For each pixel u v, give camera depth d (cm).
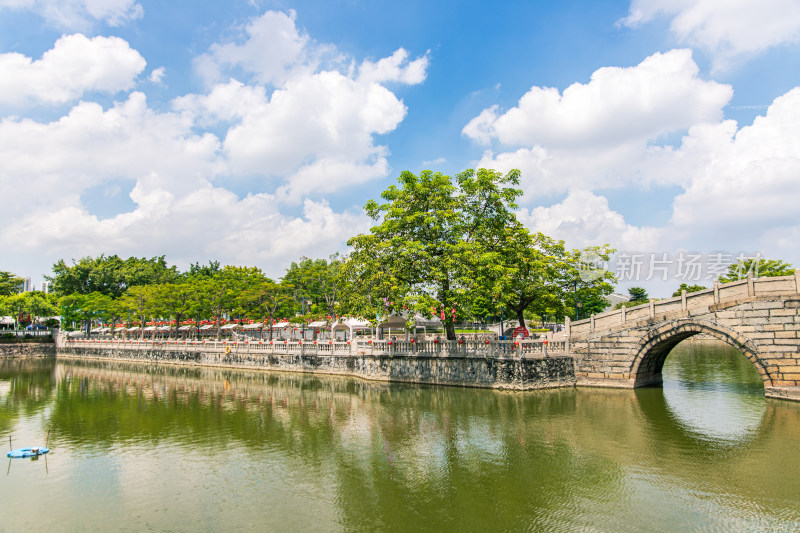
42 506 1669
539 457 2072
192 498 1719
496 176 3831
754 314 3031
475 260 3522
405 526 1473
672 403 3062
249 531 1459
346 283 4059
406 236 3859
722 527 1440
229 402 3509
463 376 3747
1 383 4922
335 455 2158
